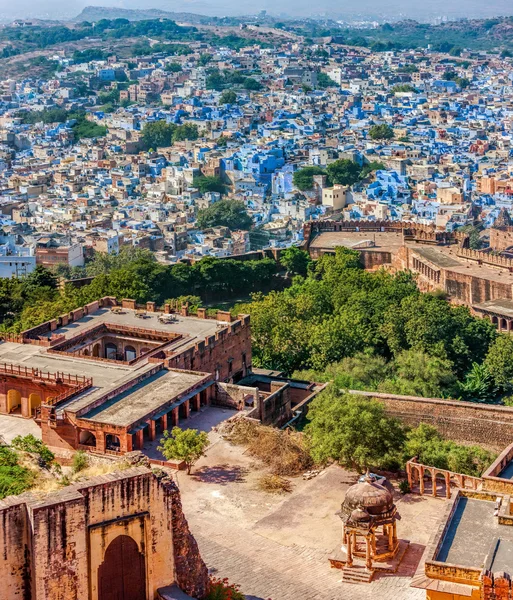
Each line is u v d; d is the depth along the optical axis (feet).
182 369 453.17
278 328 582.35
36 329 492.13
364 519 305.12
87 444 395.34
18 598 224.12
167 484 241.76
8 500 224.53
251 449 397.80
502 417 444.96
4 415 442.09
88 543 227.61
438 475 377.09
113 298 542.98
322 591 294.25
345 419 380.78
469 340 606.14
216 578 278.87
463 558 260.21
